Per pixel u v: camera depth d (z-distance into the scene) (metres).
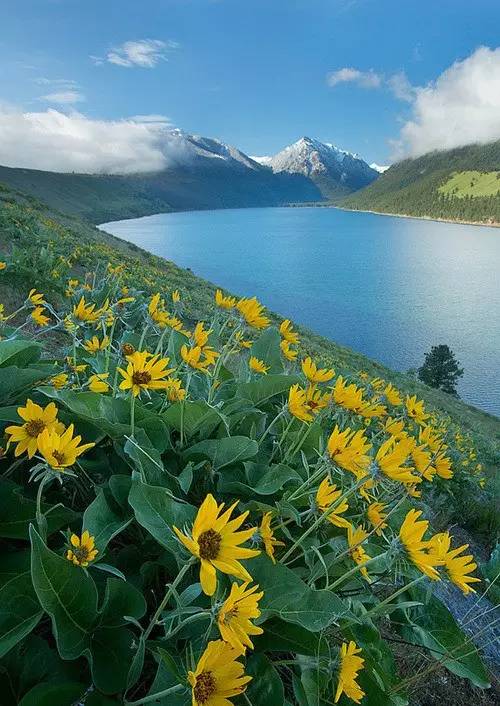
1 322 2.61
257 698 1.36
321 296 92.31
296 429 2.32
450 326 75.12
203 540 1.04
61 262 6.35
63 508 1.51
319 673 1.45
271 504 1.86
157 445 1.83
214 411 1.85
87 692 1.24
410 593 2.13
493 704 2.46
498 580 2.70
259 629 1.04
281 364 2.95
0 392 1.78
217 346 2.85
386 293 97.19
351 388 2.13
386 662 1.80
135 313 4.39
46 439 1.22
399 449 1.57
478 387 52.50
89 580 1.28
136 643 1.30
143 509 1.33
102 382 1.90
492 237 185.75
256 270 116.56
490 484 6.88
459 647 1.86
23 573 1.33
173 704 1.19
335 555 1.71
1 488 1.50
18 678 1.25
